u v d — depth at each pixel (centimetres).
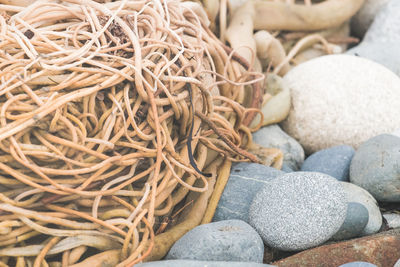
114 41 64
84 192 60
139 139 65
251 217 68
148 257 64
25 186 62
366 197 73
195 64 69
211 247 63
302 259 65
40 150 60
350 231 70
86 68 62
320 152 81
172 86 65
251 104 80
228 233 64
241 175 74
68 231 61
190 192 72
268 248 68
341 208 66
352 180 76
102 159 63
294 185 67
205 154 72
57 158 60
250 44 85
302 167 81
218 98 73
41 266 60
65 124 62
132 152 65
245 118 79
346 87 86
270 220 67
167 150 66
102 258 61
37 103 60
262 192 69
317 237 66
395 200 74
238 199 72
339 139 85
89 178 61
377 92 85
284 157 82
